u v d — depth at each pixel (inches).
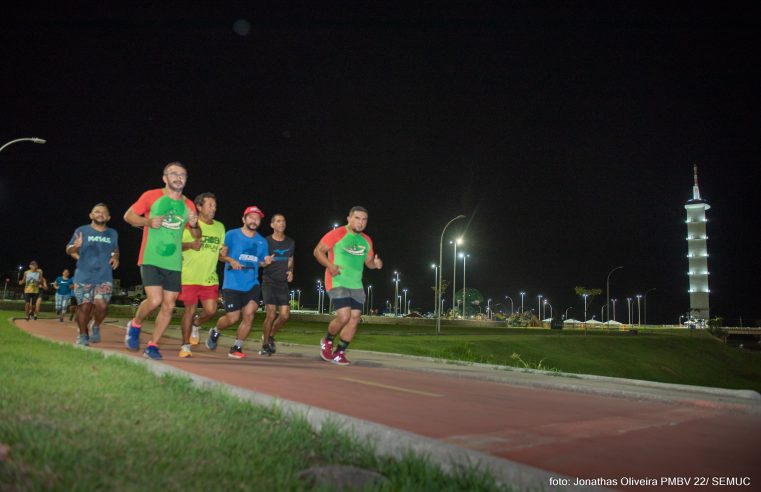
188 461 131.0
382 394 281.4
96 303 443.5
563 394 319.9
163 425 161.2
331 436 168.4
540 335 1667.1
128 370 266.1
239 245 440.5
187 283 414.3
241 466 129.3
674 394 309.6
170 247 356.2
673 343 2121.1
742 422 247.9
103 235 439.5
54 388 197.5
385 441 168.7
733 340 6441.9
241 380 299.6
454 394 296.4
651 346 1914.4
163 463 127.0
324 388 289.6
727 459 180.2
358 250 441.1
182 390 223.1
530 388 342.3
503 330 2241.6
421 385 329.7
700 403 285.0
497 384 357.7
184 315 415.5
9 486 104.5
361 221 434.6
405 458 146.6
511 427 214.1
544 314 6875.0
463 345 1088.2
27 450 122.3
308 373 354.6
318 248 431.8
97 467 120.0
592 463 169.9
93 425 153.4
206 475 123.0
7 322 626.2
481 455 152.0
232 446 148.4
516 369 444.1
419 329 1802.4
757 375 2059.5
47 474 111.8
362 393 280.8
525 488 135.6
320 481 127.3
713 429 229.3
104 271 439.2
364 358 520.7
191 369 330.0
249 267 444.1
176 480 118.0
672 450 189.6
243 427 170.2
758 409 267.6
